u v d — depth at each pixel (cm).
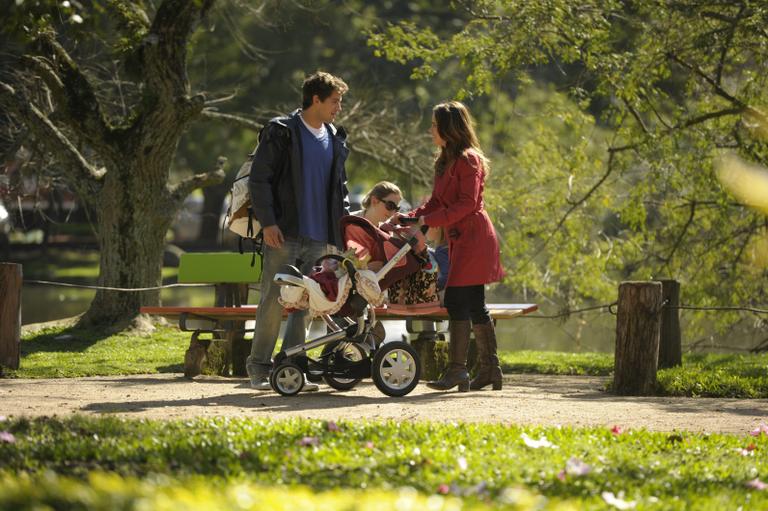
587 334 4103
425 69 2811
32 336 2319
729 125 2738
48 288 6900
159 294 2527
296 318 1395
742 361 2195
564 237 3075
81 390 1462
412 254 1355
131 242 2475
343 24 5316
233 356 1797
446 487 708
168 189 2520
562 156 3133
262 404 1273
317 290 1289
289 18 3644
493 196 3061
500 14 2802
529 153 3178
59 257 7850
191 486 668
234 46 5203
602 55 2612
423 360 1714
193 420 1029
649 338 1556
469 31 2964
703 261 2948
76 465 796
